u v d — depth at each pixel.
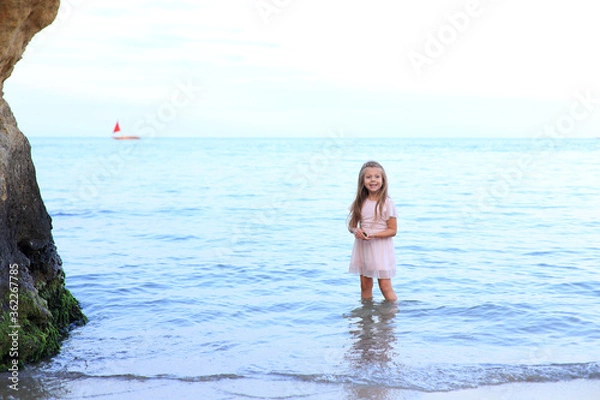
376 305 6.32
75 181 24.73
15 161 4.89
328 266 8.30
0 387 4.07
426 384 4.15
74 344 5.09
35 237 5.19
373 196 6.61
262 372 4.41
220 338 5.27
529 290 6.87
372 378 4.27
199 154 57.16
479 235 10.98
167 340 5.21
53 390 4.04
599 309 6.06
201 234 11.24
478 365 4.50
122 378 4.29
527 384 4.17
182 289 7.04
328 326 5.61
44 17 4.56
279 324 5.70
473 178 25.91
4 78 4.75
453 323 5.66
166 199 17.84
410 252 9.30
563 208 15.12
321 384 4.17
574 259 8.70
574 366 4.45
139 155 54.16
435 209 15.11
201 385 4.16
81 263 8.45
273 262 8.56
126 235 11.14
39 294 5.18
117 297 6.66
